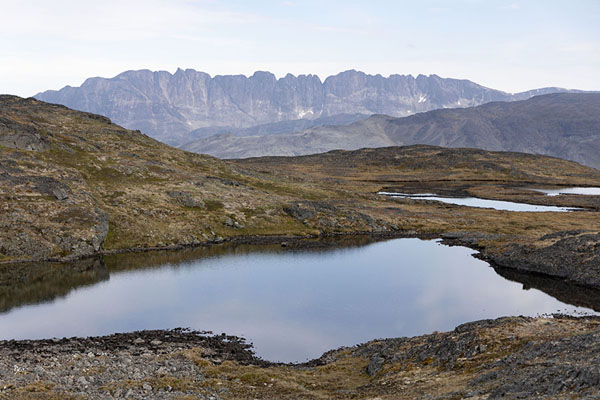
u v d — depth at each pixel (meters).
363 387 40.91
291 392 40.03
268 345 62.09
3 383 37.81
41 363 46.69
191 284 92.00
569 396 26.66
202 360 50.41
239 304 79.75
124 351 55.22
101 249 116.50
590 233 107.75
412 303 80.88
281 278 97.19
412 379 40.19
